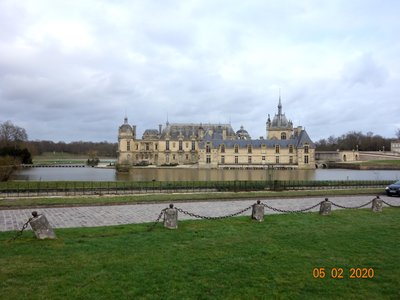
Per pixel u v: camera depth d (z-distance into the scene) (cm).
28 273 1145
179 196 3378
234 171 10812
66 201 2903
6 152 11288
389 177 8481
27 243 1509
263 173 9925
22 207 2675
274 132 15250
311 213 2452
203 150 13000
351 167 12862
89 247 1461
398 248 1527
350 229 1903
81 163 15775
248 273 1192
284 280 1138
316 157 17025
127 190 4066
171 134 15438
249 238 1669
